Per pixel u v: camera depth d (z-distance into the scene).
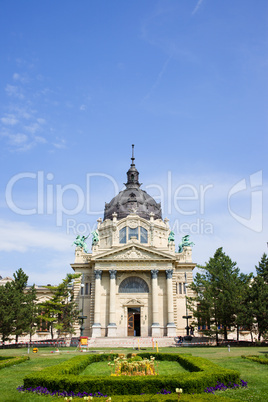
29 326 66.25
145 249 73.75
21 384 23.41
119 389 20.62
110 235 82.69
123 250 74.25
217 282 63.50
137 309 74.12
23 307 64.81
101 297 73.31
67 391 20.81
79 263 80.06
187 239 86.56
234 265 66.94
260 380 23.98
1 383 23.83
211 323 62.75
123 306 73.38
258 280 60.75
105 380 20.91
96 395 20.22
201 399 16.12
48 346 65.00
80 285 78.94
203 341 65.69
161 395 17.36
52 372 23.45
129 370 25.36
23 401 18.77
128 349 53.12
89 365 32.50
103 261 73.81
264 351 45.41
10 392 20.94
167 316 71.38
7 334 63.03
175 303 75.50
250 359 34.00
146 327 71.94
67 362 28.72
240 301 61.31
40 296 89.31
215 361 33.69
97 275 73.44
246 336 80.38
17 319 63.53
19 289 70.62
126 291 74.69
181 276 80.38
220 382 21.80
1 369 30.31
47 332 83.38
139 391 20.48
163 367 31.03
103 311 72.50
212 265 66.19
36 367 31.66
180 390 15.58
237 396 19.48
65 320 67.06
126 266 73.56
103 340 64.75
